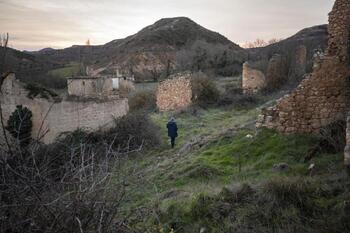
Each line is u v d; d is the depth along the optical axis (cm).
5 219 265
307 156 841
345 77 985
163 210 608
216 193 649
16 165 299
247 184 642
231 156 1001
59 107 1427
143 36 9112
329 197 552
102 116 1566
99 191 305
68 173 311
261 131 1082
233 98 2234
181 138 1495
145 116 1645
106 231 291
